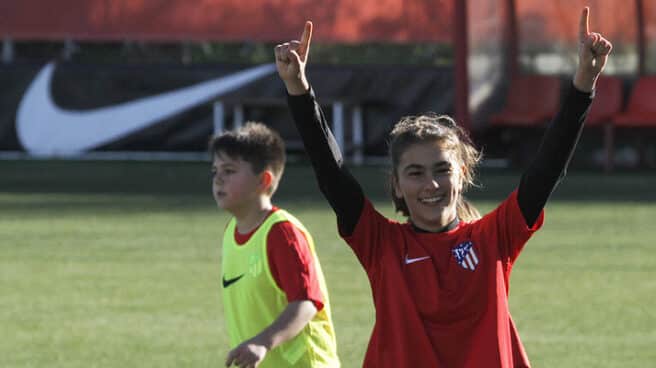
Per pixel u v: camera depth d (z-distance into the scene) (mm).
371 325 23000
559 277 28172
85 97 60781
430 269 11508
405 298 11453
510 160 60375
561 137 11477
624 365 19969
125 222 37250
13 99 60688
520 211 11633
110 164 57969
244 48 73000
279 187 48031
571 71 62375
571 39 62375
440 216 11680
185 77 60625
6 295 25891
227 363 12125
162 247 32344
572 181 52469
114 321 23406
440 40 64875
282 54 11445
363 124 59969
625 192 47625
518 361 11609
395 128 12141
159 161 59781
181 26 62656
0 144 61031
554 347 21266
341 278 27688
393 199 12312
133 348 21234
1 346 21328
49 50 69688
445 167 11602
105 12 62281
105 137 60969
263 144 13523
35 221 37469
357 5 64375
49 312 24203
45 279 27766
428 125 11734
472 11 58938
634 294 26094
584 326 22969
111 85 60781
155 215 38938
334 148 11820
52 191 46188
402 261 11641
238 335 13531
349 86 59719
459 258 11570
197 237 34094
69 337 22062
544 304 25047
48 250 31812
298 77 11508
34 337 22047
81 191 46219
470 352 11375
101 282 27391
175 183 49562
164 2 62531
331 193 11797
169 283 27266
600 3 62219
